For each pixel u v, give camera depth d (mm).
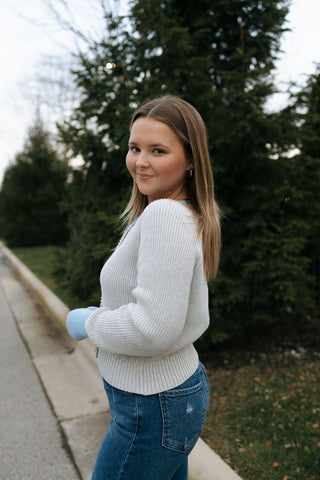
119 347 859
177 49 2990
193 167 997
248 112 2850
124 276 925
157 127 924
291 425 2275
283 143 3039
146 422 916
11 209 14594
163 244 815
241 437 2201
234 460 1998
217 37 3566
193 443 1003
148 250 828
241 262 3260
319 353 3293
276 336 3727
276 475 1871
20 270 8562
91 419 2463
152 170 948
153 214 852
